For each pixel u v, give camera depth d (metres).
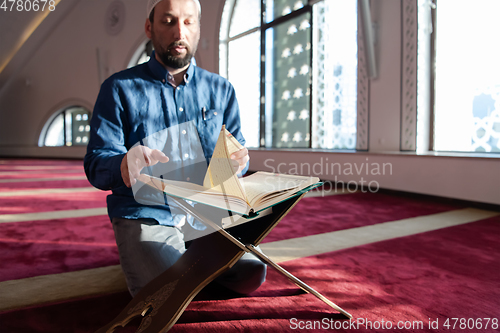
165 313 0.93
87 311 1.35
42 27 12.51
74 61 12.28
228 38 8.30
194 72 1.53
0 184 5.32
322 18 6.33
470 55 4.32
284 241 2.39
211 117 1.53
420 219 3.14
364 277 1.74
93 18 11.63
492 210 3.54
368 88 5.29
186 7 1.30
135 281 1.19
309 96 6.61
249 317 1.31
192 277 0.98
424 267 1.90
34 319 1.28
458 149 4.51
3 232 2.53
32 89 13.35
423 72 4.71
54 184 5.39
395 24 4.87
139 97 1.41
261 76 7.54
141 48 10.57
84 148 12.14
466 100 4.39
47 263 1.89
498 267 1.90
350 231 2.69
